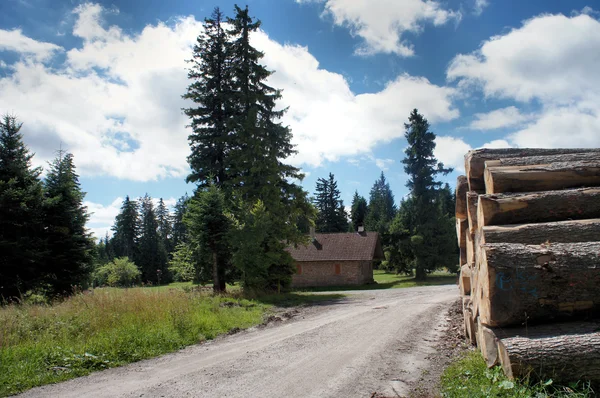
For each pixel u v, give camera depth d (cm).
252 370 645
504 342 487
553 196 639
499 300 522
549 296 514
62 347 777
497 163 764
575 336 473
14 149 2088
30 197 2016
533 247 547
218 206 2206
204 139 2673
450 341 827
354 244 3966
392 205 9500
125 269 4119
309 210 2778
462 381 528
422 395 509
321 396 513
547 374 450
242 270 2077
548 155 792
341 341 855
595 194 634
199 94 2727
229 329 1077
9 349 737
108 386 583
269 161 2498
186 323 998
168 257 6725
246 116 2583
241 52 2733
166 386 574
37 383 600
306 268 3869
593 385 439
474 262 734
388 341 837
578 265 514
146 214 6850
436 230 3762
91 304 1083
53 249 2173
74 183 2367
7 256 1912
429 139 3838
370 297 1991
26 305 1182
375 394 515
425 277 3772
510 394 442
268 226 2125
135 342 830
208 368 669
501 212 642
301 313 1430
